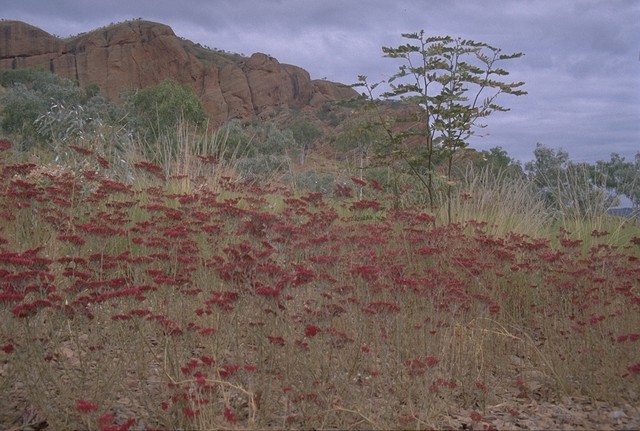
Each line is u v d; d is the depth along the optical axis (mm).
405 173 8000
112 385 3068
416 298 4219
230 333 3490
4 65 104625
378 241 4676
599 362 3879
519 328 4410
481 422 3170
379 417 3037
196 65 106250
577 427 3109
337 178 9344
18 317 2908
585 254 6676
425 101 7426
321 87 124875
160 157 8883
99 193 5426
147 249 4922
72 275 3492
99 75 104312
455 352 3732
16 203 5027
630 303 4148
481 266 4699
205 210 5938
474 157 7797
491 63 7391
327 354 3549
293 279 3318
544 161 11953
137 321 3182
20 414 2941
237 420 2766
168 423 2830
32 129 9805
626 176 10492
